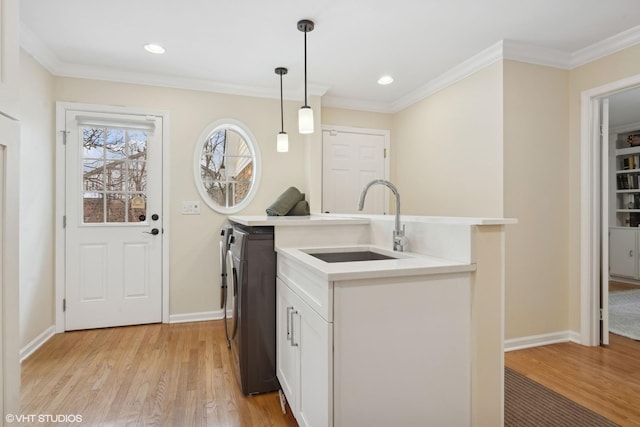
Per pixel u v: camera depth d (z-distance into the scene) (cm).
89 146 305
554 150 279
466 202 304
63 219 295
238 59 289
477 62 286
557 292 280
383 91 372
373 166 414
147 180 320
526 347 269
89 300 304
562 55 275
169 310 325
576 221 279
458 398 144
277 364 202
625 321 332
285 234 208
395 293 133
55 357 247
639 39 239
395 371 134
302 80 335
